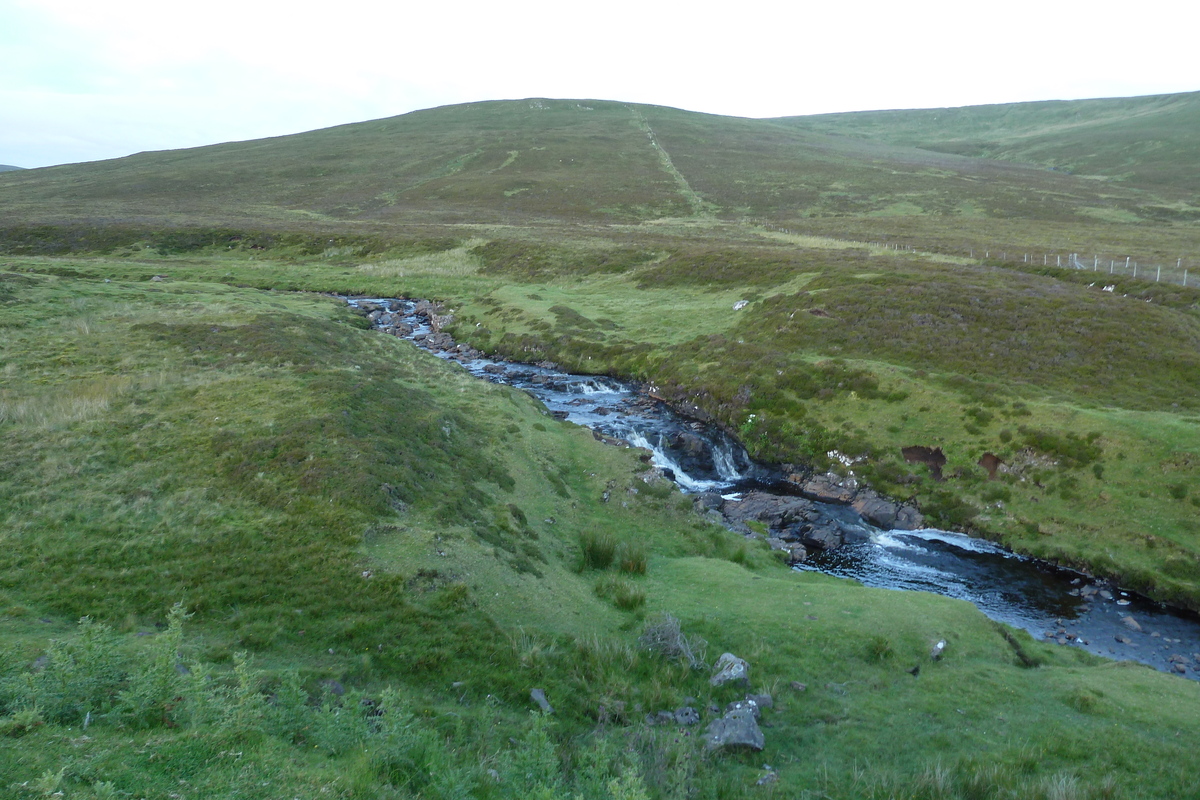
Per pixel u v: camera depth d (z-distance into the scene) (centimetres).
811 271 5625
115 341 3434
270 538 1666
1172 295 5050
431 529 1795
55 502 1775
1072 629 2114
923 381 3622
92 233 8675
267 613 1400
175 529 1688
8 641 1149
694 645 1559
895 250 7375
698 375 4188
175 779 740
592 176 14150
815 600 1869
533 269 7450
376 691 1214
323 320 4438
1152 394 3391
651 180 13812
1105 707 1466
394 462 2144
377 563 1588
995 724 1380
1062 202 11956
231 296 5103
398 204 12494
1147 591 2316
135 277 6581
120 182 14150
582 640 1500
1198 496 2552
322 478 1928
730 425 3722
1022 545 2627
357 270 7694
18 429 2220
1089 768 1252
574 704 1323
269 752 838
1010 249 7462
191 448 2141
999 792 1134
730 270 6219
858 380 3694
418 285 7112
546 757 933
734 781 1139
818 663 1549
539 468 2708
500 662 1370
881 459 3194
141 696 891
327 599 1459
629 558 2064
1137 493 2653
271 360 3175
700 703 1388
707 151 17275
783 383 3822
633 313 5628
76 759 741
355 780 802
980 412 3284
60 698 863
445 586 1549
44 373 2875
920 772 1198
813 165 15700
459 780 868
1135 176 15588
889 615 1788
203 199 12731
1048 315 4259
